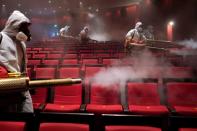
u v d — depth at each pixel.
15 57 2.30
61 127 1.76
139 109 3.21
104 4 23.36
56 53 7.71
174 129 1.73
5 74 1.80
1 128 1.76
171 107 3.39
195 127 1.72
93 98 3.68
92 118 1.81
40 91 3.78
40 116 1.83
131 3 19.36
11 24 2.32
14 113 1.83
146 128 1.73
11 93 1.54
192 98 3.61
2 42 2.24
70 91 3.72
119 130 1.72
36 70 4.57
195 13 12.04
